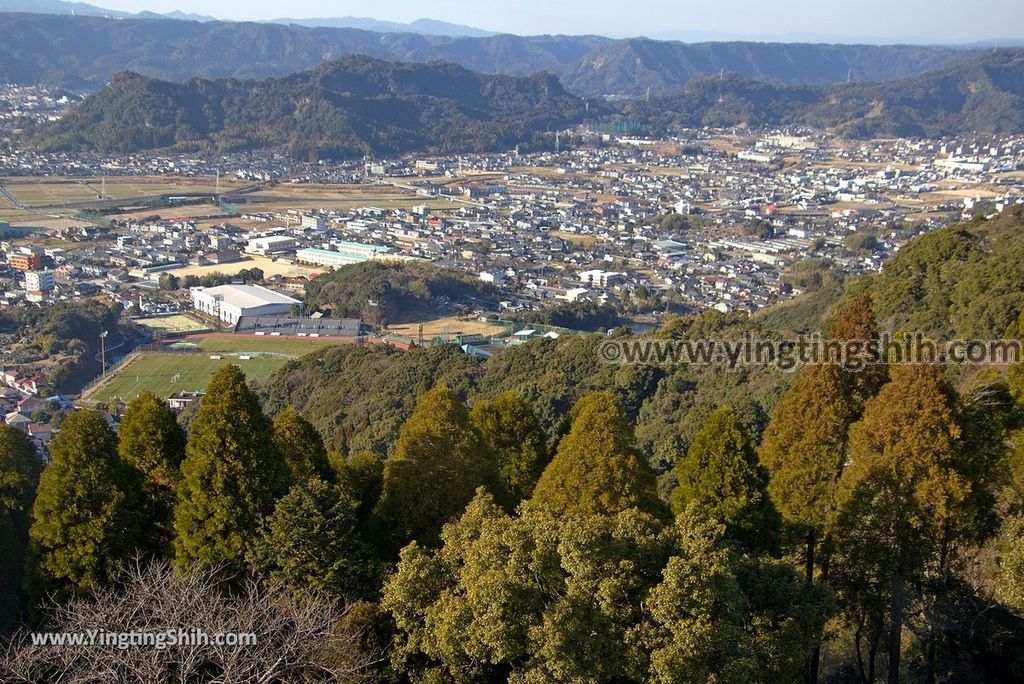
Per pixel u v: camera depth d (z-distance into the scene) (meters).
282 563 42.34
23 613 45.72
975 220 146.00
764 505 46.62
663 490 72.06
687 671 32.56
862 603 46.53
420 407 52.91
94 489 44.69
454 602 36.56
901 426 47.47
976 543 50.03
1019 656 43.44
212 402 45.72
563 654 33.25
